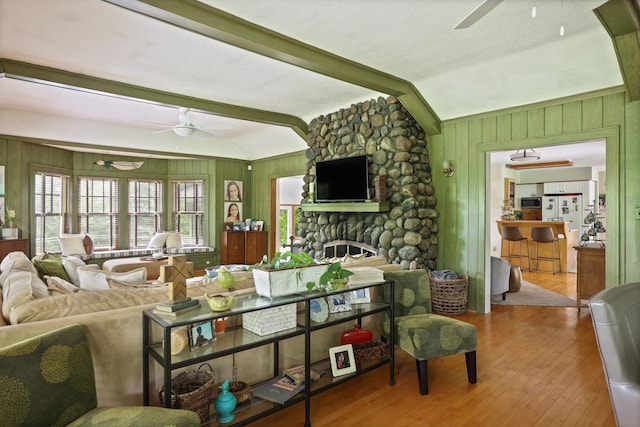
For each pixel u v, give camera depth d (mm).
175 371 2160
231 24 2994
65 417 1481
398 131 4891
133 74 4316
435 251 5094
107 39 3441
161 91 4898
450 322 2816
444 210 5102
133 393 1976
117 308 2055
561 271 7652
